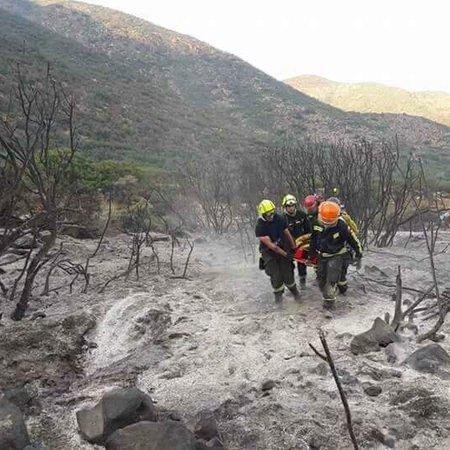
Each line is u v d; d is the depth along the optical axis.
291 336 5.40
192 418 3.96
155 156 35.69
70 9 128.75
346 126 84.62
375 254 10.01
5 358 4.93
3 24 65.50
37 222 6.41
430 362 4.32
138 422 3.58
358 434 3.51
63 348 5.28
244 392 4.25
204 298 7.07
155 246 12.22
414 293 6.78
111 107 49.00
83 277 8.52
